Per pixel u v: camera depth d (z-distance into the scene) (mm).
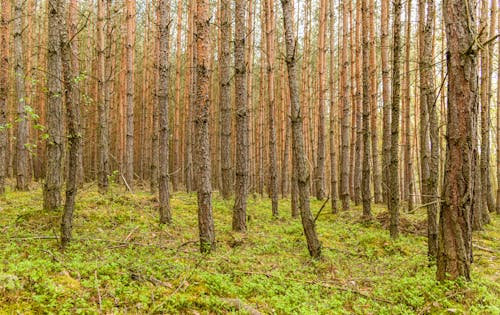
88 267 5090
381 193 16938
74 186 6148
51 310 3906
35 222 7371
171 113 25531
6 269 4637
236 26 9125
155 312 4324
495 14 12734
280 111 18328
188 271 5605
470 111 5051
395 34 8297
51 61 7656
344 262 7145
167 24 8688
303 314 4691
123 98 16688
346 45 12445
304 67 18047
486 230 11203
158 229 8219
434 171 7078
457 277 5234
